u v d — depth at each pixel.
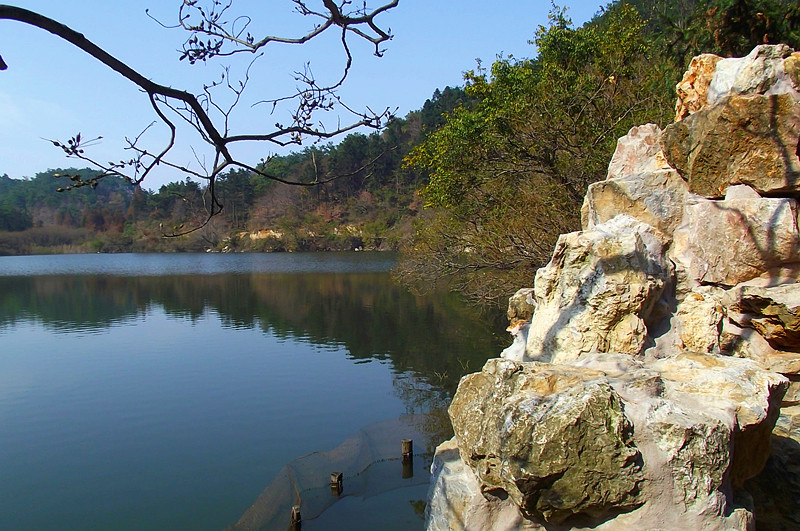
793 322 4.24
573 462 3.10
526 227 17.56
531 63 21.75
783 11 11.66
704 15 13.29
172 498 10.81
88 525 9.91
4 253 104.75
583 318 4.36
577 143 17.19
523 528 3.55
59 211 120.06
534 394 3.36
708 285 4.88
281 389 17.70
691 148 5.05
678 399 3.41
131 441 13.86
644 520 3.10
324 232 87.00
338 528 9.00
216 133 3.80
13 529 9.83
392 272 30.08
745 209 4.64
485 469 3.51
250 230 93.56
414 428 13.38
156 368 21.03
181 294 44.81
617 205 5.30
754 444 3.48
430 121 69.62
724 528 3.05
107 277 60.00
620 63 17.50
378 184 82.31
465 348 21.62
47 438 14.15
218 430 14.37
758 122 4.69
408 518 9.24
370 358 21.27
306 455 12.02
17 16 3.02
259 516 9.59
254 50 4.11
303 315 32.44
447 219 21.48
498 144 18.12
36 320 33.25
